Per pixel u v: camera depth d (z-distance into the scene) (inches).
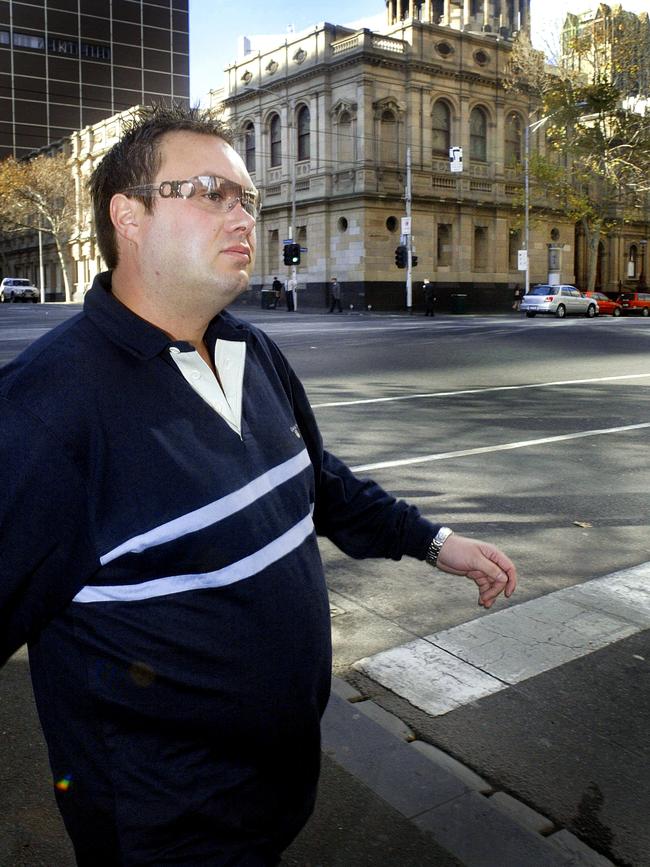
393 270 1749.5
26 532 50.4
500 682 136.9
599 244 2199.8
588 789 109.7
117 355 54.1
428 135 1768.0
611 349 745.6
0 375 53.7
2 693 133.3
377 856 95.3
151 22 3326.8
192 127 58.2
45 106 3149.6
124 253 59.1
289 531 58.9
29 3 3078.2
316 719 61.4
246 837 58.4
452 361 634.2
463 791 106.7
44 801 106.7
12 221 2475.4
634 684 136.5
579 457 306.7
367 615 165.2
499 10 2203.5
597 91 1637.6
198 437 54.9
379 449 318.7
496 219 1898.4
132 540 52.3
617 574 186.7
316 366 594.6
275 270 1936.5
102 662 53.4
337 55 1712.6
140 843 54.0
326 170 1760.6
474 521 227.8
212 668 54.6
